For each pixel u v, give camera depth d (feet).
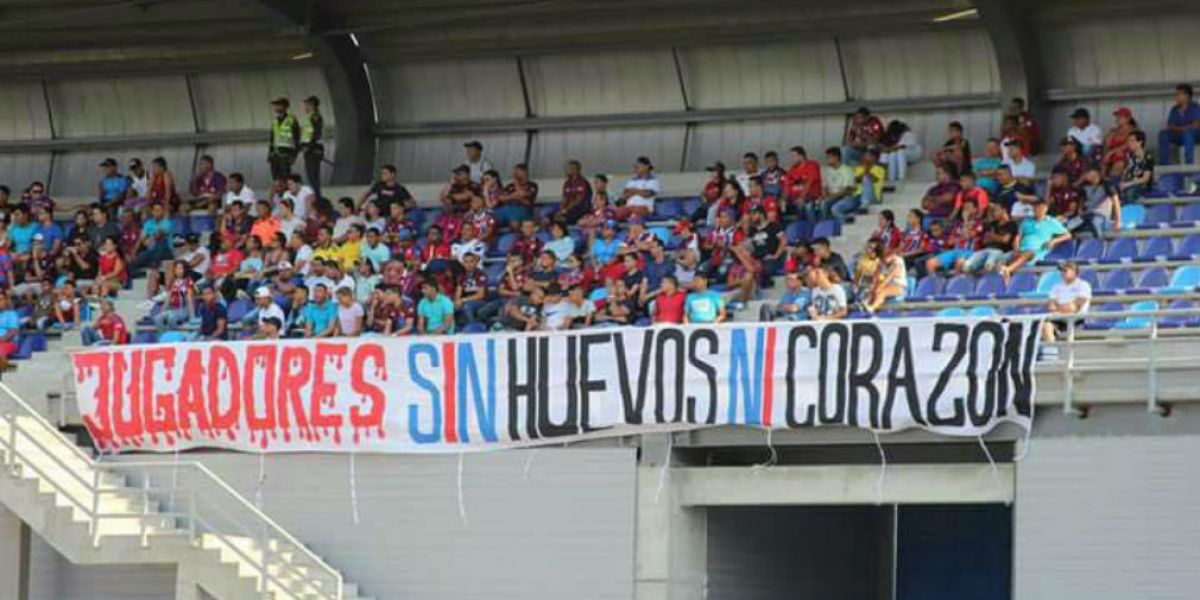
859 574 104.78
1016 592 82.07
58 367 109.29
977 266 99.86
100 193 128.88
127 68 134.31
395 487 91.35
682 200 117.80
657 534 87.30
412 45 127.85
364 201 119.75
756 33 121.80
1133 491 80.64
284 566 89.92
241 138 134.00
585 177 126.41
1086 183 103.35
